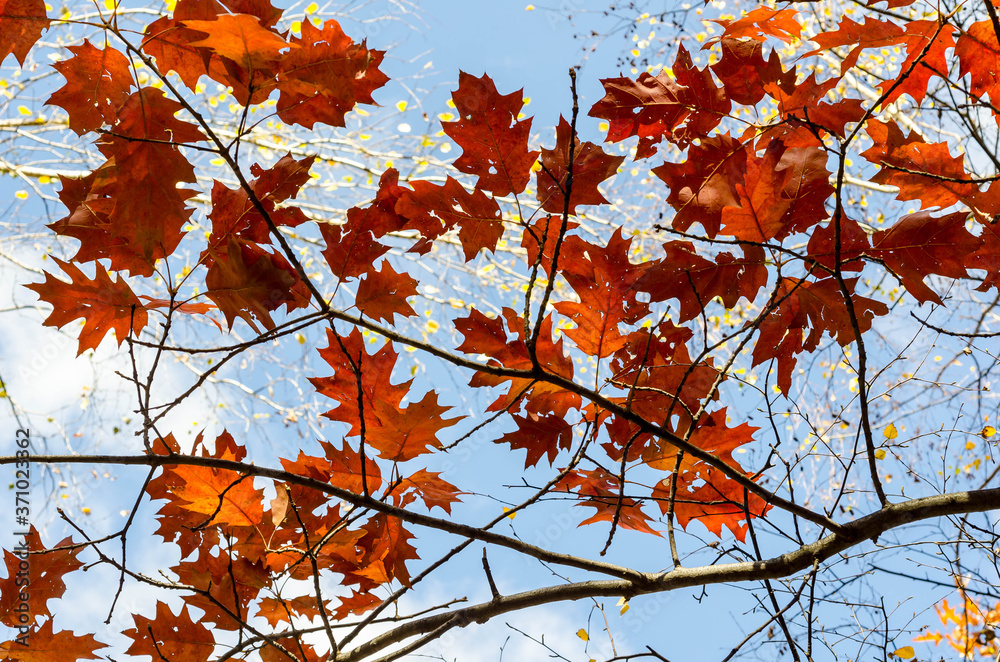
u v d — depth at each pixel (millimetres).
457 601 2973
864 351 2855
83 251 2865
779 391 3016
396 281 2938
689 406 3018
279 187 2893
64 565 3053
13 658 3020
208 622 3061
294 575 3066
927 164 2945
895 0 2889
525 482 3008
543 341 2982
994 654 3354
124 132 2814
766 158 2906
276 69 2807
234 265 2877
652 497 3027
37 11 2748
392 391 2996
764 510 3068
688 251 2969
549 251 2955
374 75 2836
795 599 2871
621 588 2938
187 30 2793
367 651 2998
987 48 2902
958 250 2928
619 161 2916
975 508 2896
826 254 2949
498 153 2908
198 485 3002
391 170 2918
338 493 2850
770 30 2967
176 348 2785
